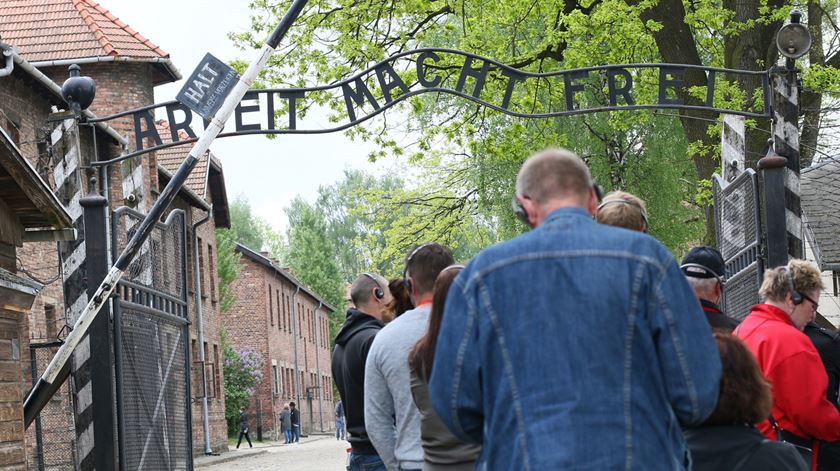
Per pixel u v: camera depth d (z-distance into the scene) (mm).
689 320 3605
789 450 4195
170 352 10648
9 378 10328
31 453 18406
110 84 29500
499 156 21531
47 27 29781
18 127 21391
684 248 28984
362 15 19922
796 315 6250
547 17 21297
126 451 9164
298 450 45031
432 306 5238
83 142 21156
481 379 3756
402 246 30109
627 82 10664
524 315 3633
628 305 3584
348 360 7336
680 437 3682
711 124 19281
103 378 9086
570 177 3865
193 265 38219
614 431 3490
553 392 3541
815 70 18969
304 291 76812
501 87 21062
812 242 26984
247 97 10586
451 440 5512
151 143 31188
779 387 5855
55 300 23062
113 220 9430
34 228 10945
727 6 19750
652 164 27375
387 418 6230
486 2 20969
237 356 54531
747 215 9961
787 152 10469
